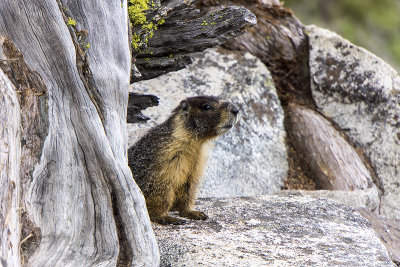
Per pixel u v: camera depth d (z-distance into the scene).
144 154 10.54
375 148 15.57
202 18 9.93
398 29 32.31
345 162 14.77
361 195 13.64
